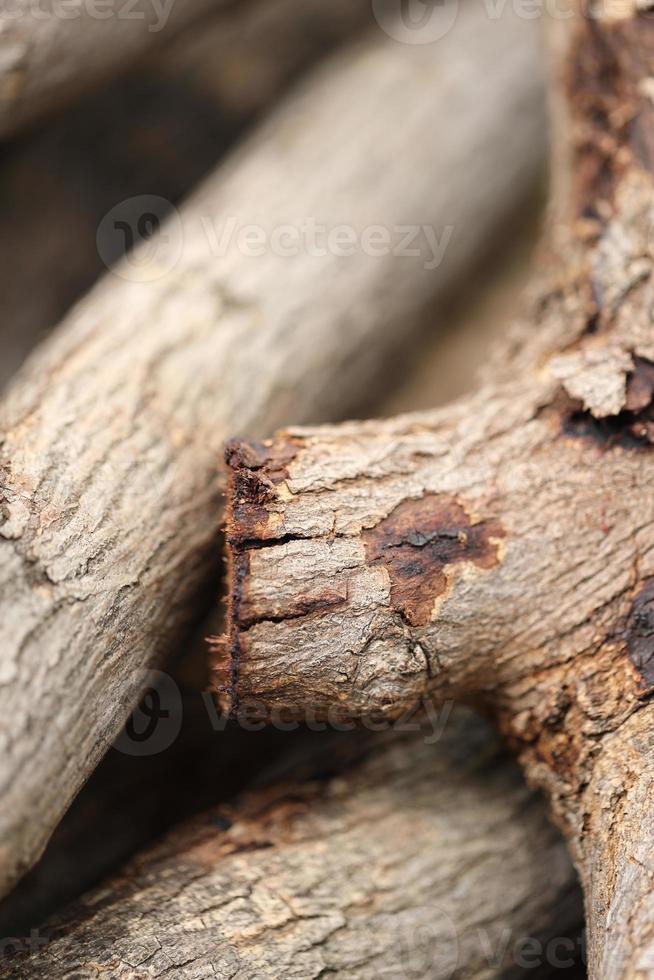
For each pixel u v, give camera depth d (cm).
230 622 50
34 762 48
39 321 66
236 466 51
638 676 51
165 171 69
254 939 51
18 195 67
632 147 55
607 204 56
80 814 57
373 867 53
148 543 52
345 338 61
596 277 55
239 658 50
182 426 55
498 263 72
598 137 57
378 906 53
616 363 52
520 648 52
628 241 54
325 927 52
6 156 66
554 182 60
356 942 52
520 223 73
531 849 54
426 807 55
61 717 49
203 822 54
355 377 62
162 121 70
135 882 52
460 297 69
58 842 56
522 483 52
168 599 53
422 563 51
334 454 52
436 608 51
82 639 49
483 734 56
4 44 55
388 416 65
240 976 51
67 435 52
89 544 51
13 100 57
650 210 54
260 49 74
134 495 52
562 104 59
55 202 67
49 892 55
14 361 65
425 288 64
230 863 53
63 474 51
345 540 51
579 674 52
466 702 54
